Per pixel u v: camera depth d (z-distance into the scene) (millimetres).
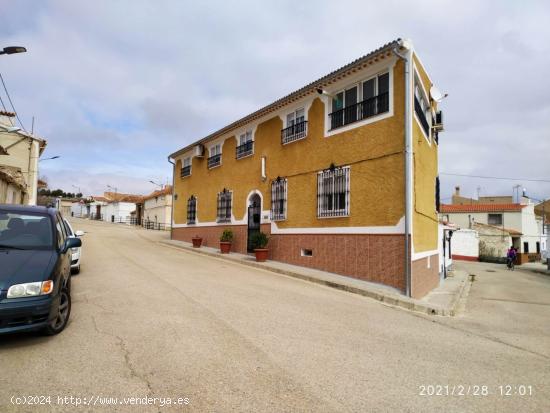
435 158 15219
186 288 8883
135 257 14820
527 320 9125
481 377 4684
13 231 5762
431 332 6879
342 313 7684
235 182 18844
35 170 22984
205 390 3807
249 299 8203
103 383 3854
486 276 22938
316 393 3893
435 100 13992
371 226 11328
